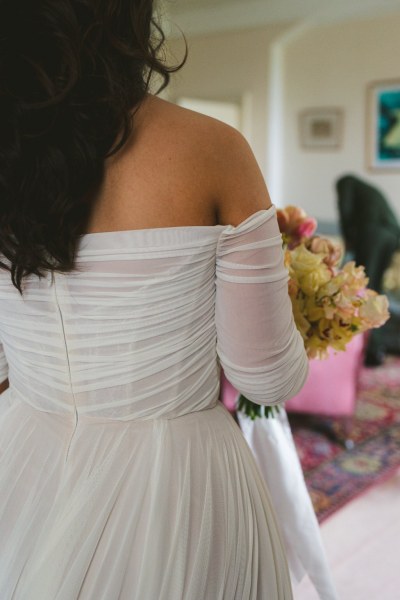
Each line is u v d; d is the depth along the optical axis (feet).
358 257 16.40
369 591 7.48
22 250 2.70
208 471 3.05
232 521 3.09
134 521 2.92
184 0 21.83
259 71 22.59
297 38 22.24
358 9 20.52
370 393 14.01
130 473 2.98
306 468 10.39
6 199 2.58
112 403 3.02
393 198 21.02
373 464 10.62
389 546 8.38
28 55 2.43
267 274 2.80
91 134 2.56
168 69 2.84
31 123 2.46
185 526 2.94
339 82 21.63
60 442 3.11
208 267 2.88
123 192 2.78
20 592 3.00
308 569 4.27
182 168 2.76
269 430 4.18
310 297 3.75
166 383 3.00
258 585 3.25
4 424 3.34
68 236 2.68
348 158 21.77
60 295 2.93
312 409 10.80
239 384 3.04
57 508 3.00
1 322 3.20
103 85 2.55
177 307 2.88
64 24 2.42
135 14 2.64
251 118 23.06
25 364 3.18
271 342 2.88
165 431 3.02
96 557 2.90
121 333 2.90
